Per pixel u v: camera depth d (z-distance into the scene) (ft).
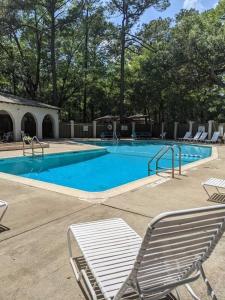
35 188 18.76
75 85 93.50
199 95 91.61
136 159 43.14
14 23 75.41
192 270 6.38
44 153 40.52
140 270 5.61
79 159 42.75
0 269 8.76
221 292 7.74
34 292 7.67
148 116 96.68
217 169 27.17
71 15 80.89
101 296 7.23
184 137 72.79
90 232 8.61
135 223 12.64
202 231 5.77
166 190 18.75
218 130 67.41
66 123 78.95
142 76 79.56
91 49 92.32
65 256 9.53
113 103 102.27
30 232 11.52
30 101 71.10
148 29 85.46
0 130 71.51
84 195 17.13
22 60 85.51
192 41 62.69
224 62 63.77
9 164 35.53
